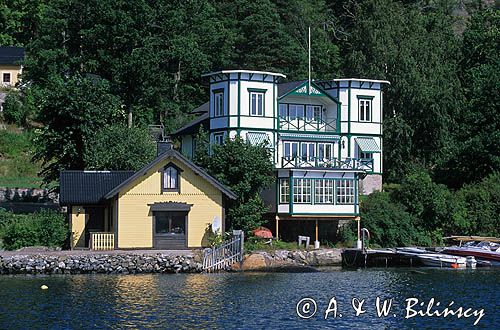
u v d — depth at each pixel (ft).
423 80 376.68
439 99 378.53
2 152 405.80
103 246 255.91
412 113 379.35
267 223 295.07
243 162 275.80
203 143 290.76
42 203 341.00
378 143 341.00
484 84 358.64
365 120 339.57
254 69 446.60
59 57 377.09
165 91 422.00
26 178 383.65
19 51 495.00
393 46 380.78
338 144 335.06
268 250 262.47
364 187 337.31
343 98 337.11
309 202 288.30
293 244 279.28
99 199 262.67
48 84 345.51
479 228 319.68
